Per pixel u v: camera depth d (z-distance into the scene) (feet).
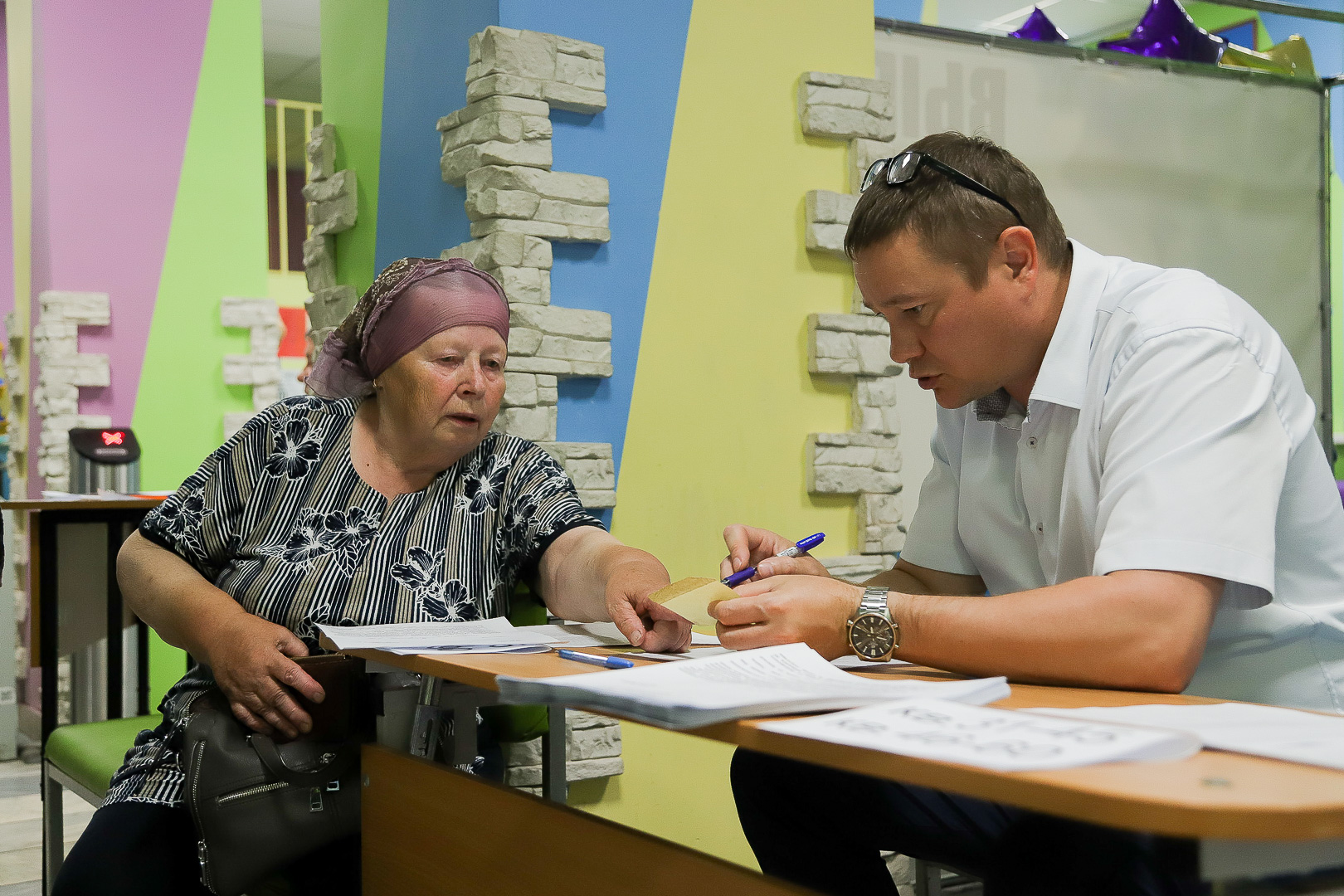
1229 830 1.89
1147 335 4.15
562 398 8.19
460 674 3.79
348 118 10.05
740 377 8.91
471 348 5.78
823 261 9.31
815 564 4.75
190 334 16.65
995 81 11.11
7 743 13.83
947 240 4.20
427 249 8.79
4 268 25.27
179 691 5.73
